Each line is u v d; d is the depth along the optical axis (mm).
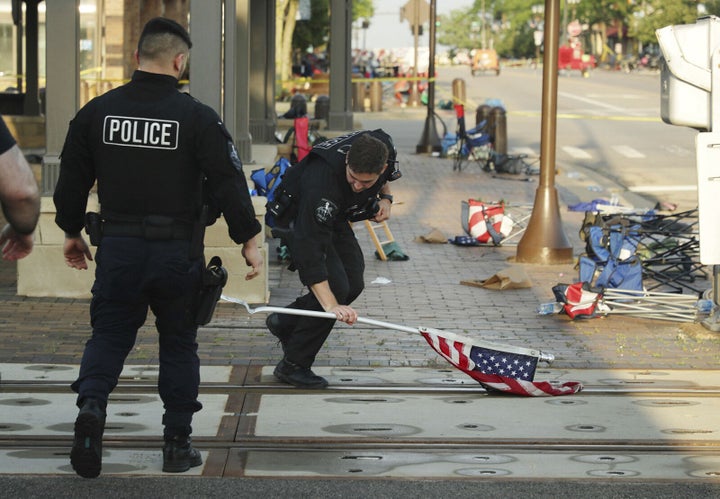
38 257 15648
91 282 15688
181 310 8672
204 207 8641
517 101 70938
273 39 31766
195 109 8492
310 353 11406
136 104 8469
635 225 17703
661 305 15164
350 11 34250
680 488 8586
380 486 8570
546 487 8578
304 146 23969
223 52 17531
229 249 15547
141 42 8547
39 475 8648
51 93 15617
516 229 23188
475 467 9094
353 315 10484
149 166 8430
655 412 10727
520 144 44469
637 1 147875
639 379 12023
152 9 47188
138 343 13156
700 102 14047
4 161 6387
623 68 145875
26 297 15656
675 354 13195
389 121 56000
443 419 10422
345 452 9438
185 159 8469
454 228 23750
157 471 8836
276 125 32469
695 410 10820
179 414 8789
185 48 8625
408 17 50844
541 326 14742
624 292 15297
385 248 19984
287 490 8453
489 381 11164
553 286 17109
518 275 17453
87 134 8531
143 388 11188
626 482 8711
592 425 10289
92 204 15516
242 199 8586
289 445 9602
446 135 39625
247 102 20953
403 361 12695
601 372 12320
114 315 8609
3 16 45281
